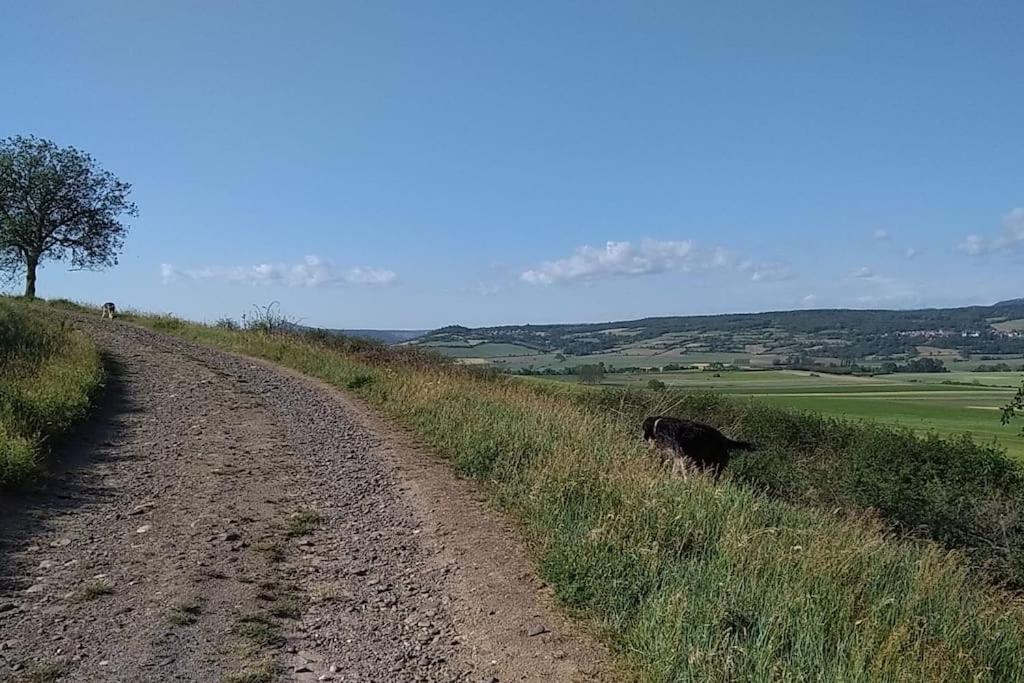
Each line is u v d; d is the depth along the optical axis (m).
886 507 11.01
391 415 12.81
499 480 8.52
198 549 6.50
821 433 16.69
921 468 13.24
